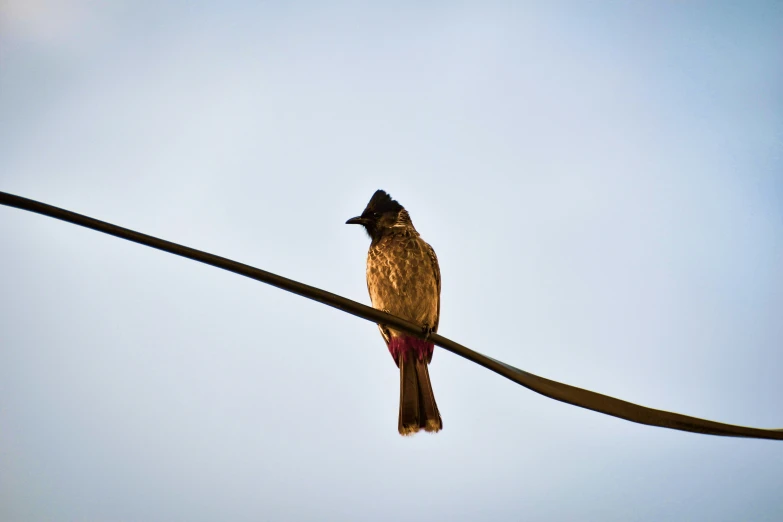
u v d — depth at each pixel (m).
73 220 6.31
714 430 7.01
